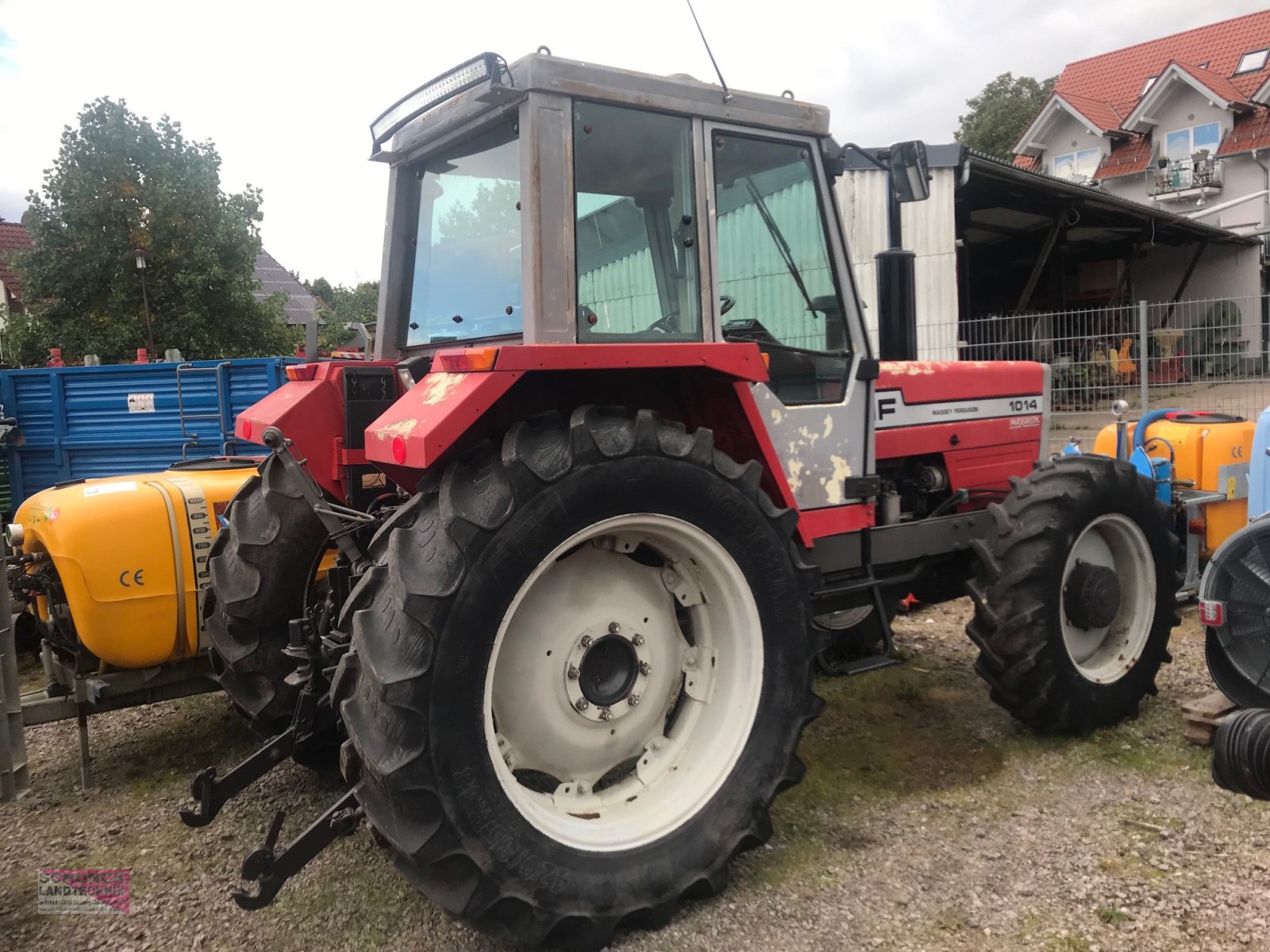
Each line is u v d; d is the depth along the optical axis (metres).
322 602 2.92
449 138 2.84
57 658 3.45
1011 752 3.28
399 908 2.42
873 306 7.10
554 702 2.38
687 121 2.65
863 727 3.55
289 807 3.06
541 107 2.35
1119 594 3.38
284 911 2.43
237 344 15.38
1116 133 26.66
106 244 14.36
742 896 2.42
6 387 6.63
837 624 4.12
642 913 2.23
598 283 2.50
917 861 2.57
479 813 2.03
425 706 1.95
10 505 6.61
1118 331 8.84
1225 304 10.26
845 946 2.20
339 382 3.15
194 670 3.53
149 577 3.28
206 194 15.06
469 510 2.06
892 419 3.46
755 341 2.89
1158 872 2.45
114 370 6.54
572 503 2.14
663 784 2.47
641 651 2.51
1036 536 3.20
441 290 2.98
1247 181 24.31
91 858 2.76
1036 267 14.62
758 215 2.90
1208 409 7.91
